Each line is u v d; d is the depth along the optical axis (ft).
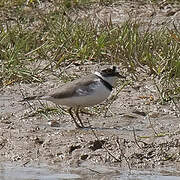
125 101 48.08
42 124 43.88
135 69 53.88
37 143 40.19
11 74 52.70
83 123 43.96
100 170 37.06
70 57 56.29
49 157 38.93
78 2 68.69
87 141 39.70
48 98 42.29
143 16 66.59
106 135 40.83
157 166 37.63
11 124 43.57
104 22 61.67
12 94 50.16
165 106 47.21
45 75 53.62
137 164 37.78
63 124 43.93
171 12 67.00
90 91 41.60
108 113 45.83
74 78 52.95
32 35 59.88
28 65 55.52
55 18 64.03
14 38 58.65
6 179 35.81
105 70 42.19
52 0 69.36
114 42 56.85
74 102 41.91
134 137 39.22
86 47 56.85
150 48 56.70
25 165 38.32
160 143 39.17
